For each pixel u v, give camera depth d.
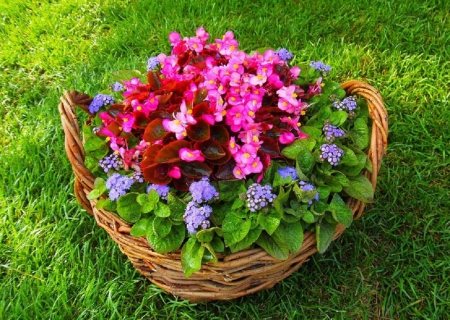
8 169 1.29
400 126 1.34
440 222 1.14
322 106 1.02
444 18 1.62
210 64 1.00
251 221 0.85
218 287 0.92
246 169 0.88
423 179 1.24
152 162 0.89
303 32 1.59
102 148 0.97
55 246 1.14
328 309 1.03
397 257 1.10
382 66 1.49
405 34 1.56
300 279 1.08
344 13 1.66
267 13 1.66
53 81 1.54
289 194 0.88
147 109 0.94
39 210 1.20
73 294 1.07
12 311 1.03
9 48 1.64
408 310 1.03
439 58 1.46
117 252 1.12
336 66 1.47
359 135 0.98
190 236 0.87
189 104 0.93
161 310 1.04
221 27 1.60
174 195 0.89
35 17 1.75
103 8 1.75
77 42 1.65
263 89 0.94
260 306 1.05
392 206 1.18
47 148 1.31
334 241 1.13
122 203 0.88
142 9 1.72
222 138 0.92
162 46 1.58
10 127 1.41
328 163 0.90
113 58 1.56
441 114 1.34
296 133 0.97
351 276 1.08
